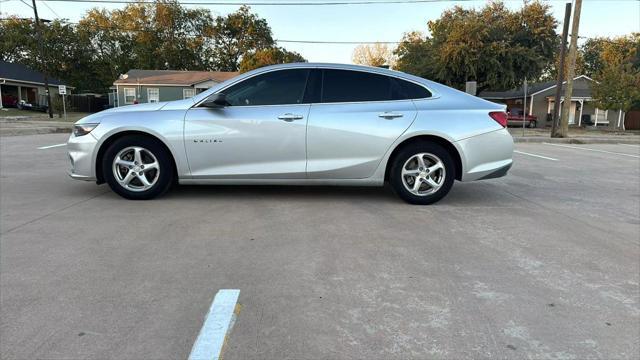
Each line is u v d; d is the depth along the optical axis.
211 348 2.41
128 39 57.16
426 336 2.57
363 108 5.34
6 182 6.48
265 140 5.28
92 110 49.56
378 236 4.29
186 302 2.91
